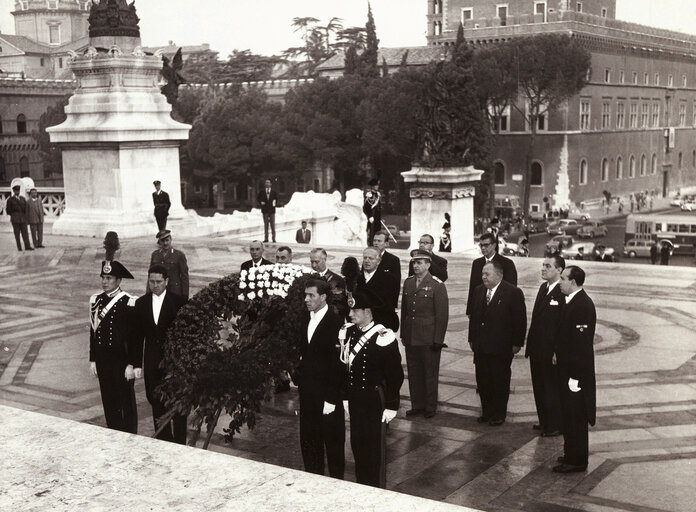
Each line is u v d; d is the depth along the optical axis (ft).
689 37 387.14
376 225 79.46
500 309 29.73
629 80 343.05
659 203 346.74
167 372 24.38
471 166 110.32
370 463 22.99
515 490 24.22
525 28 305.53
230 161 293.23
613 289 60.08
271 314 24.45
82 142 96.12
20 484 10.49
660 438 28.48
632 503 23.08
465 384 35.81
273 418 31.53
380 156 282.56
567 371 25.32
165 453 11.44
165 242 43.04
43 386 36.86
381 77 297.74
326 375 23.90
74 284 64.85
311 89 288.10
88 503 9.89
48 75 414.82
